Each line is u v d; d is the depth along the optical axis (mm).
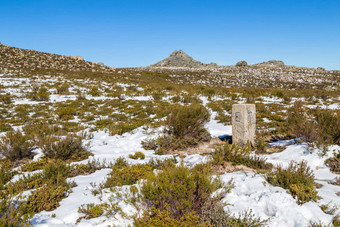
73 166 5449
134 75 46844
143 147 7492
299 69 85125
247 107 6496
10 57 45188
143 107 15305
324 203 3225
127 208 3258
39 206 3307
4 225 2496
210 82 47969
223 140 7918
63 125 10625
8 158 5961
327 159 5020
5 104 16203
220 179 4164
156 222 2611
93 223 2928
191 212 2811
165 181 3111
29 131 8312
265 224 2787
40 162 5652
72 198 3730
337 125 5551
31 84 25234
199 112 7781
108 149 7324
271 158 5688
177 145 6984
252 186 3914
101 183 4465
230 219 2848
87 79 32469
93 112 13812
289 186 3639
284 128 8195
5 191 3740
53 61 49781
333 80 52094
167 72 69188
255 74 63312
